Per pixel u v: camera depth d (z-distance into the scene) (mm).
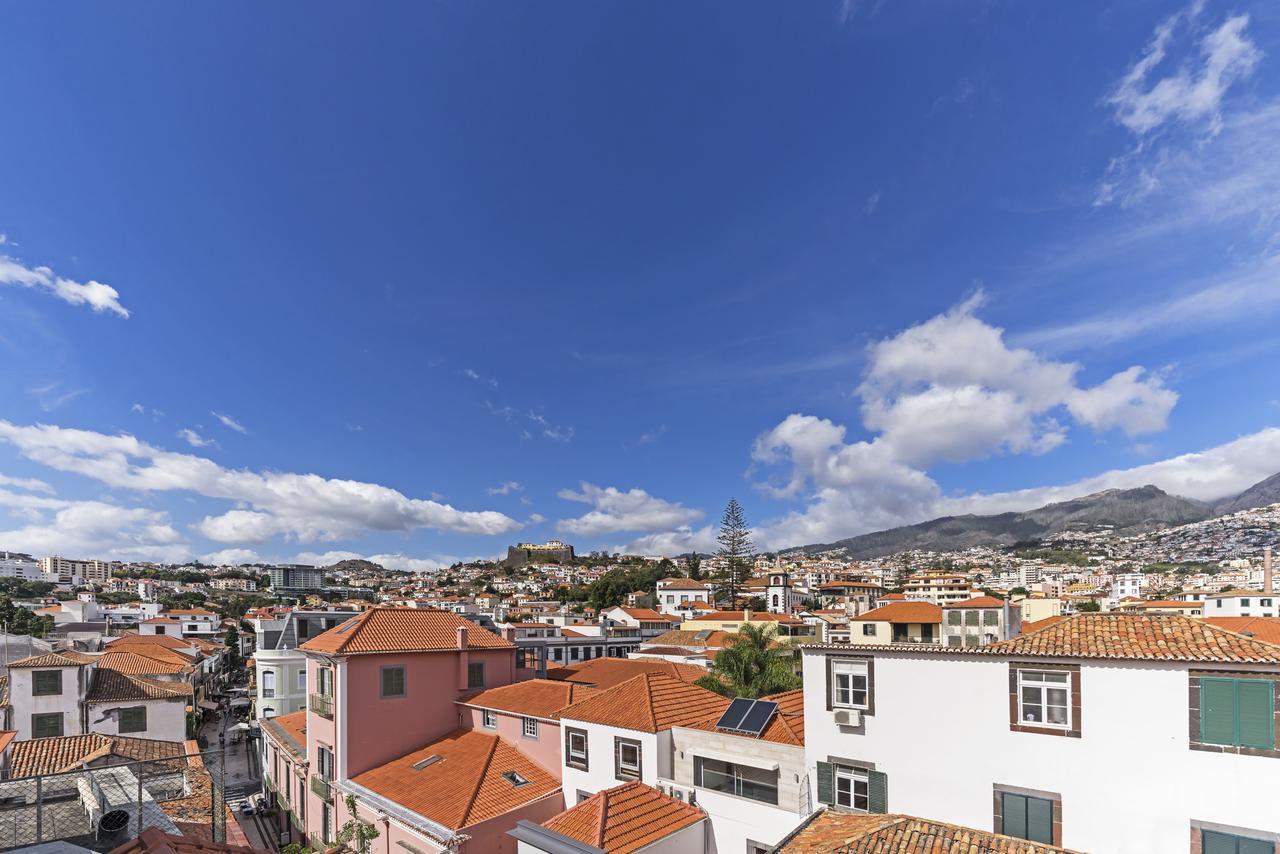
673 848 21453
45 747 28203
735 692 37094
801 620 111438
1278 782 14398
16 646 46062
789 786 21562
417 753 30594
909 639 83438
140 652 58406
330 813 30047
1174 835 15328
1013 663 17828
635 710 26125
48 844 7539
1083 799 16453
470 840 23188
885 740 19562
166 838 12852
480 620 74125
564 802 26734
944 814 18359
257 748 54875
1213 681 15266
